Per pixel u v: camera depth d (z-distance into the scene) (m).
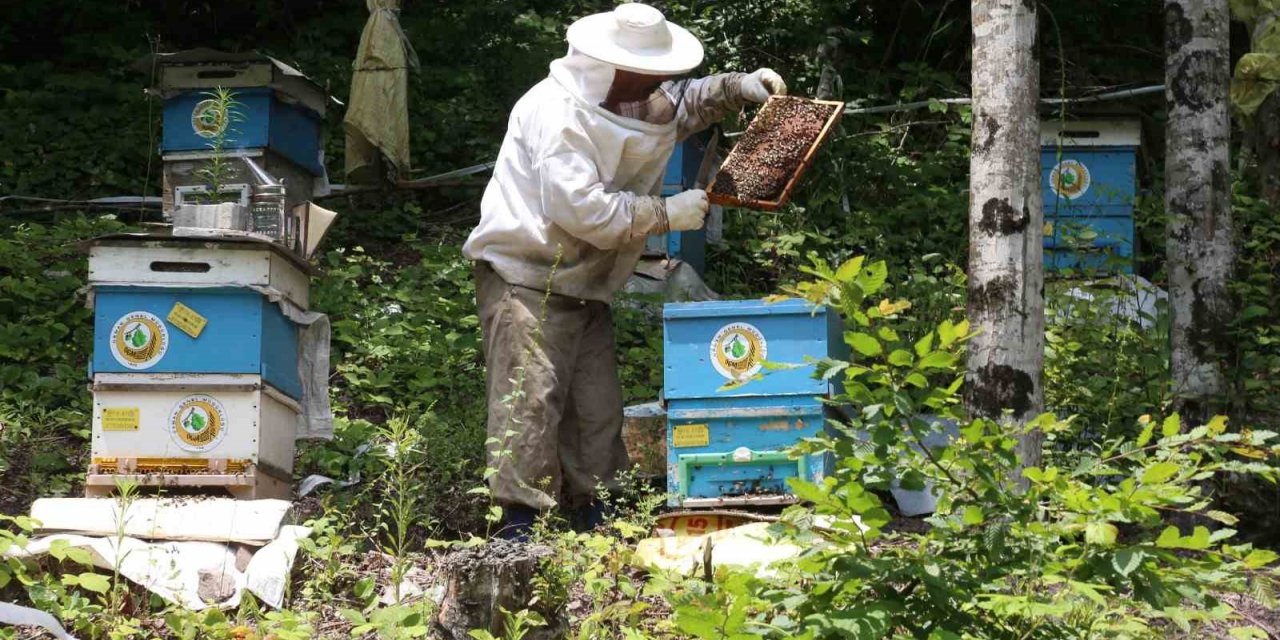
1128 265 8.16
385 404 7.79
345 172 11.03
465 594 4.33
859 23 13.72
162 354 5.82
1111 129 9.01
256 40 14.57
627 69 5.54
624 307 8.81
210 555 5.25
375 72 10.57
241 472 5.81
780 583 3.88
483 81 12.73
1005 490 3.72
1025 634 3.50
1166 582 3.42
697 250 9.46
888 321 7.94
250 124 8.70
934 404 3.61
